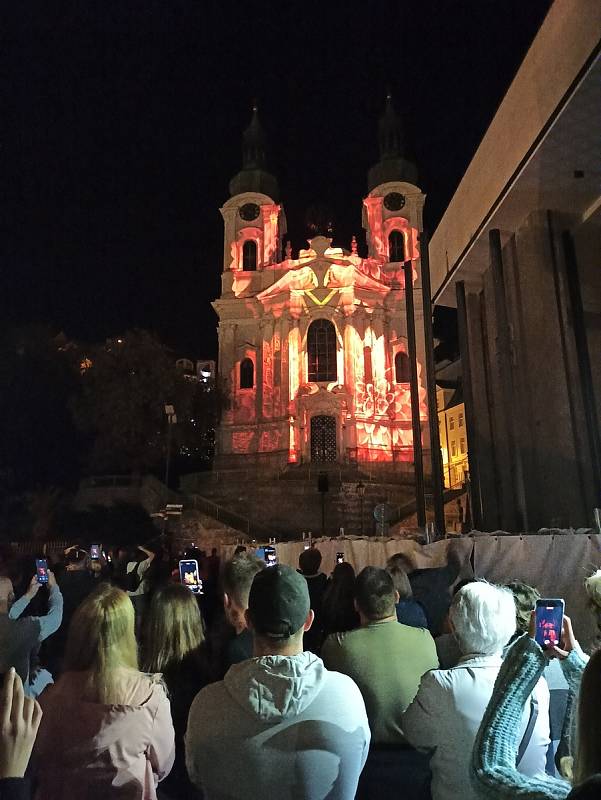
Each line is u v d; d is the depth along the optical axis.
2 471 50.25
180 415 51.62
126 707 3.03
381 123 62.81
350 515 43.50
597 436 18.12
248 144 62.78
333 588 5.54
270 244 59.41
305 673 2.85
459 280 23.12
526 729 2.89
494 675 3.19
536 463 18.28
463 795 2.98
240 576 4.64
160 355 52.41
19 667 4.56
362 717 2.90
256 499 45.22
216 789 2.77
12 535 42.34
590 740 1.71
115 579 10.32
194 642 4.59
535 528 18.05
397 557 6.98
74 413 51.50
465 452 60.09
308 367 54.16
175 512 31.30
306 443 51.78
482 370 22.95
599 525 10.25
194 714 2.90
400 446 53.28
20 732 2.02
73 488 53.62
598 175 16.92
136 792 2.92
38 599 7.23
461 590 3.43
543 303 18.16
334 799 2.72
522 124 16.70
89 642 3.14
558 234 18.95
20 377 53.69
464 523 38.47
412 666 3.92
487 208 19.27
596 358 21.59
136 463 50.69
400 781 3.51
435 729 3.11
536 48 15.83
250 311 57.69
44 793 2.94
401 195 59.91
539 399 18.06
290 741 2.71
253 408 55.41
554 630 2.65
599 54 13.19
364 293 55.56
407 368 55.16
